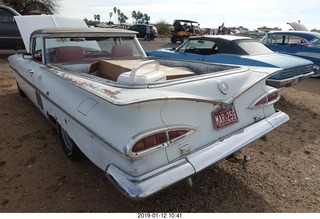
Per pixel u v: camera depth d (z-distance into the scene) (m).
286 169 2.86
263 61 4.80
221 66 2.94
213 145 2.00
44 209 2.17
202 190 2.46
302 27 10.67
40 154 3.03
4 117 4.12
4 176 2.61
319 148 3.40
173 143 1.77
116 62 3.09
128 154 1.57
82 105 2.05
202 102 1.94
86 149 2.08
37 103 3.46
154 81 2.03
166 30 32.84
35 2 21.09
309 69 5.33
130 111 1.67
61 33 3.33
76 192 2.38
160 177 1.66
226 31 30.38
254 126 2.34
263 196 2.41
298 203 2.32
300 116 4.72
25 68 3.74
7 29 8.95
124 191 1.59
